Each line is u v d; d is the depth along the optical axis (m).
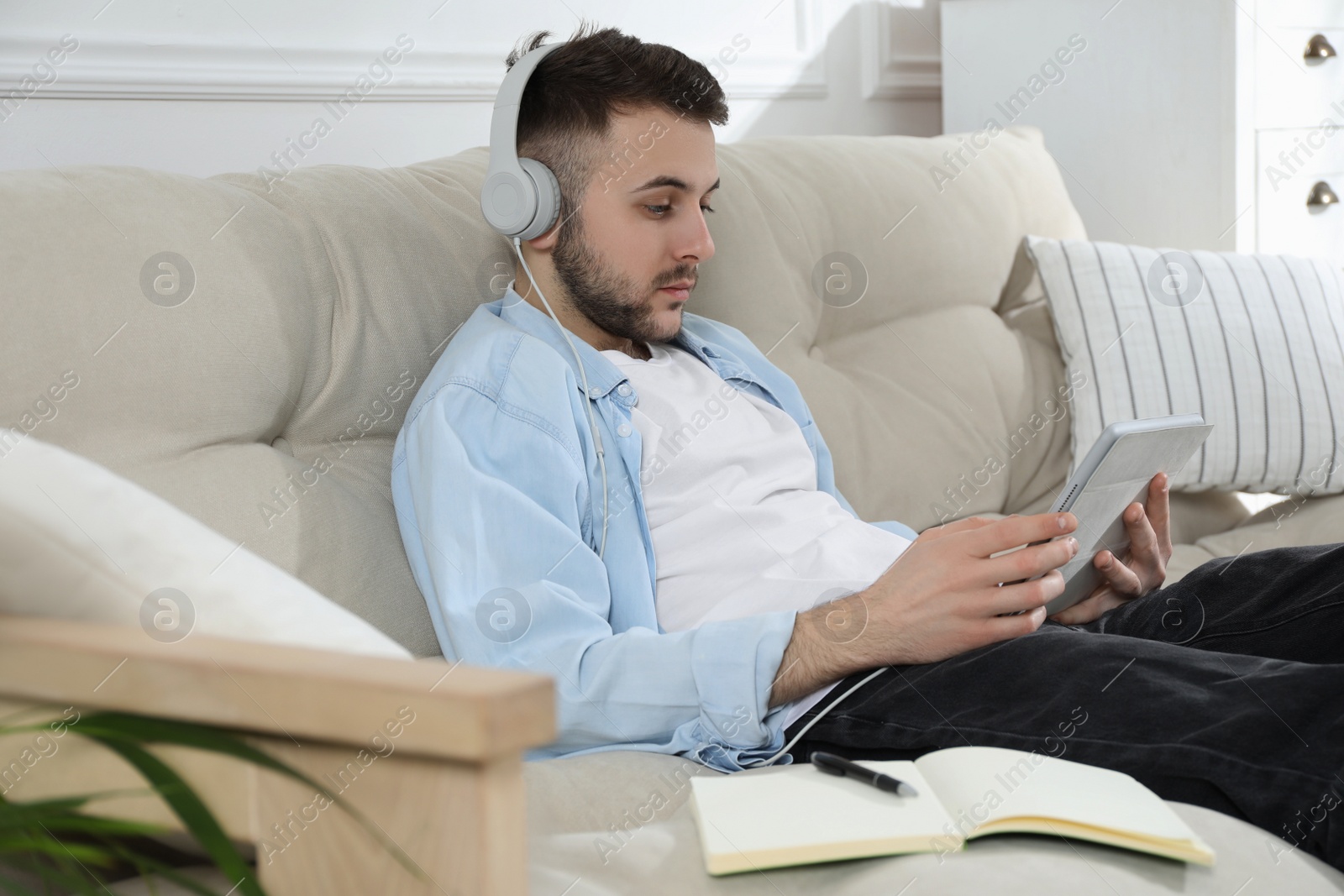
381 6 1.68
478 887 0.47
